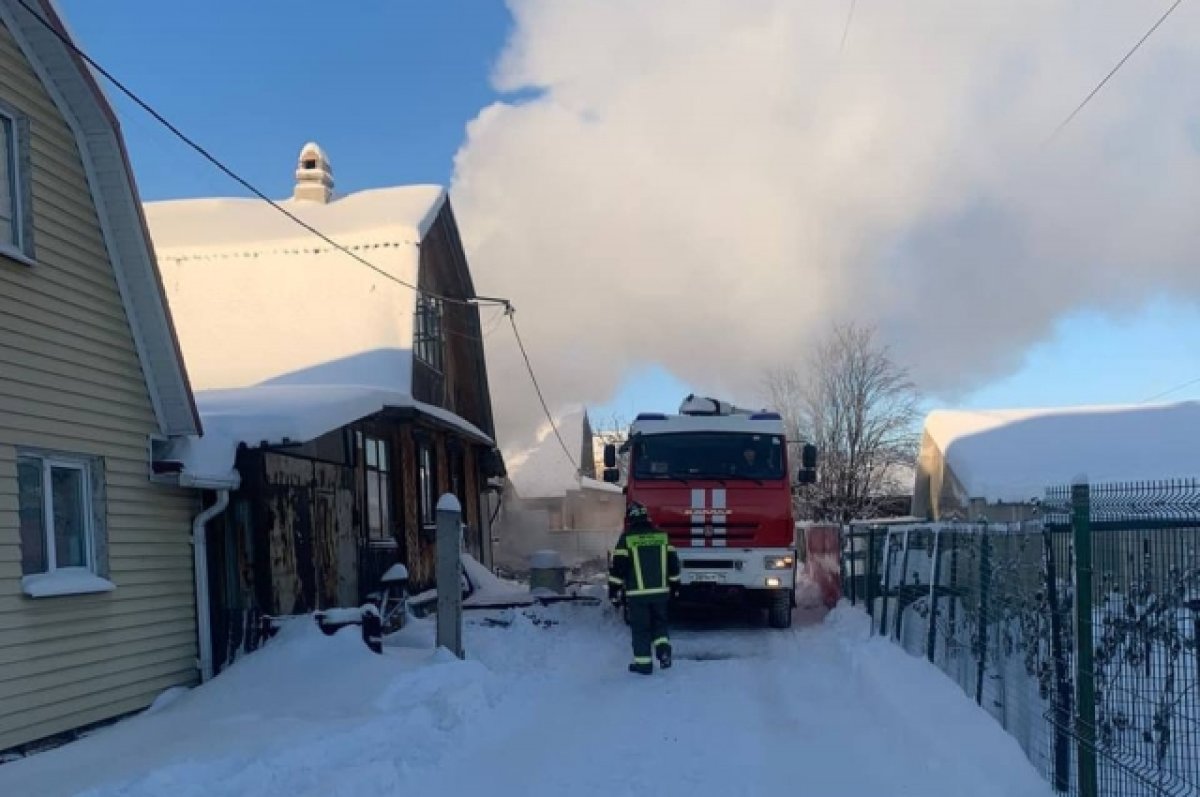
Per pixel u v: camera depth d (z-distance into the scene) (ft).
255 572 34.94
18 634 24.58
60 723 25.93
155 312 30.48
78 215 28.25
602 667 36.52
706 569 44.91
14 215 25.70
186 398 31.45
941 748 21.95
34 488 26.16
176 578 32.12
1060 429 85.40
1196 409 84.94
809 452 46.34
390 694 27.96
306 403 38.60
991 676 24.71
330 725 24.89
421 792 20.47
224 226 63.82
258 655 31.65
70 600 26.68
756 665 36.29
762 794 20.12
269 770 20.95
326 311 57.52
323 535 41.78
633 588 35.06
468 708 27.30
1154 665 17.49
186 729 25.86
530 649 39.06
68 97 27.76
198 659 32.78
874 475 130.72
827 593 55.67
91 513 28.37
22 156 26.05
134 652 29.50
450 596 33.27
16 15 25.86
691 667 36.06
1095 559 18.19
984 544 25.13
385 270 57.77
